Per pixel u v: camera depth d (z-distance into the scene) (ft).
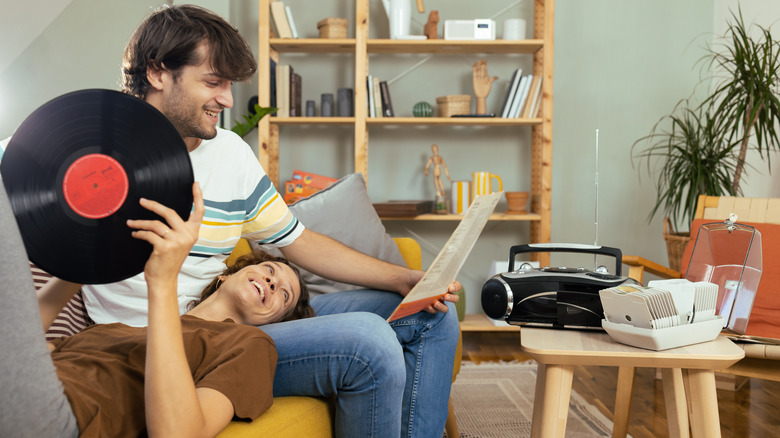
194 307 4.58
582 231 12.46
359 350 3.77
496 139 12.29
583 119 12.37
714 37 12.34
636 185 12.41
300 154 12.32
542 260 11.02
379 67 12.26
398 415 3.89
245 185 4.93
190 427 2.76
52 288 3.40
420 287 3.97
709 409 4.16
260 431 3.35
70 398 2.64
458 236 4.07
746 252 5.18
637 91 12.36
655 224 12.44
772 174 10.89
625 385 6.19
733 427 7.00
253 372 3.33
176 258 2.69
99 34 11.84
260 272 4.57
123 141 2.63
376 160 12.35
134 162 2.64
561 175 12.42
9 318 2.16
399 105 12.30
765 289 7.14
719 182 10.61
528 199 12.16
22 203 2.50
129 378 3.07
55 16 11.79
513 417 7.31
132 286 4.39
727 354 4.00
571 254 12.48
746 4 11.54
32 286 2.26
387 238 6.70
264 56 11.03
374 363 3.76
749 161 11.57
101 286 4.41
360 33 10.96
